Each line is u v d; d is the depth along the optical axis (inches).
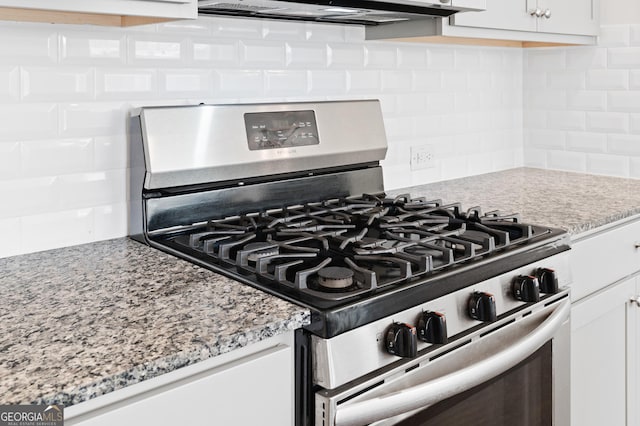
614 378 72.0
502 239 53.7
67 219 55.3
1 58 50.3
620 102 90.5
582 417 67.6
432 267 46.9
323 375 38.6
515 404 54.3
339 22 71.4
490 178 92.6
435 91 87.3
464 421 48.9
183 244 54.2
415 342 41.2
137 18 51.7
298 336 40.1
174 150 55.8
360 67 77.0
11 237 52.4
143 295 41.6
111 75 56.4
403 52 82.1
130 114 57.6
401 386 42.9
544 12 78.8
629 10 88.2
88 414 30.6
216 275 46.1
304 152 65.2
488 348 49.4
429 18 69.4
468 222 61.1
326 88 73.6
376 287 42.4
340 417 39.1
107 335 34.8
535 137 101.3
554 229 59.7
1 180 51.4
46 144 53.4
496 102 97.3
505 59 97.7
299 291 41.6
